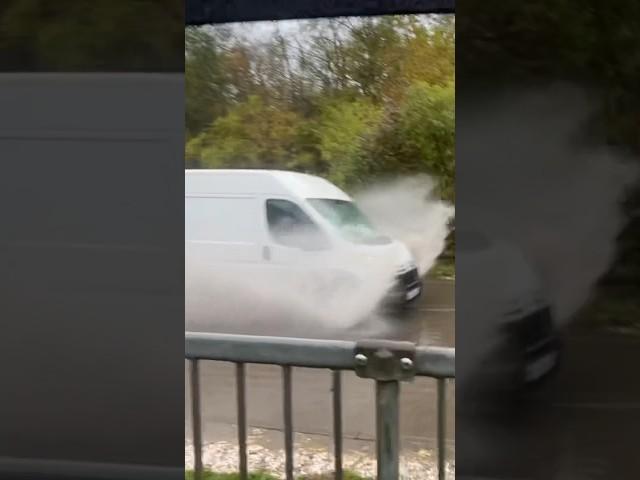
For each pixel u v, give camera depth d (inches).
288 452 109.0
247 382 148.6
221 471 127.7
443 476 107.1
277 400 143.6
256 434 137.1
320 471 125.0
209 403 142.6
